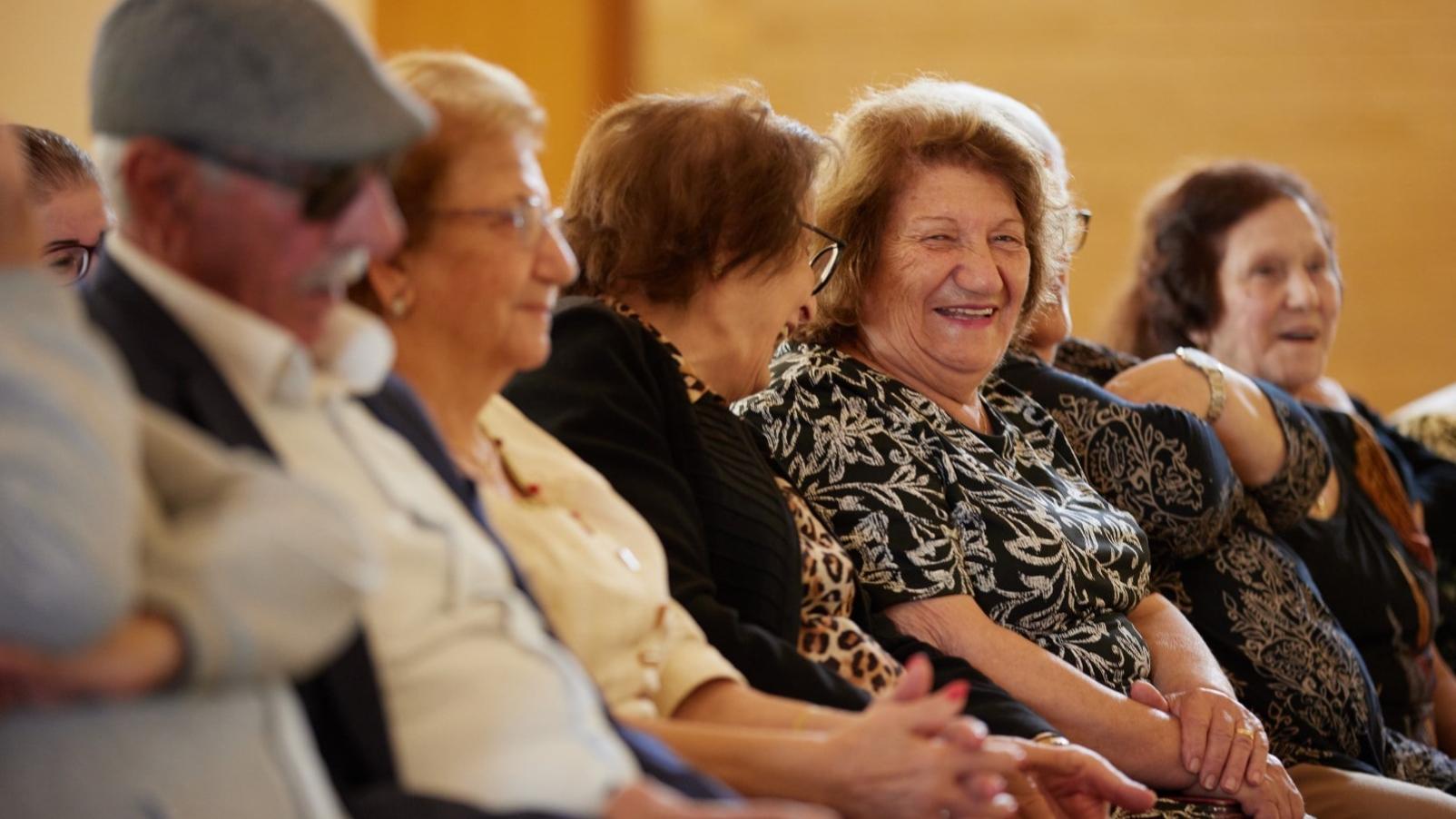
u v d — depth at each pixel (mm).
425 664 3334
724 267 5395
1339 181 14867
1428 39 14688
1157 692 5988
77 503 2461
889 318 6414
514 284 4094
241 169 3129
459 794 3307
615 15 14102
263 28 3107
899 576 5859
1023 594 6004
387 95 3186
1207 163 9648
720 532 5094
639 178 5371
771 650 4828
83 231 5922
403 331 4125
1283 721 7016
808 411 6125
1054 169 7605
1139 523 7000
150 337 3158
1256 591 7172
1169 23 14781
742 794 4066
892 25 14742
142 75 3131
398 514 3400
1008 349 7398
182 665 2656
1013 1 14758
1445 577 9547
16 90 10367
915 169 6414
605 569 4391
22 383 2494
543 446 4719
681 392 5227
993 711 5414
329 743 3188
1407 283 14938
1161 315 9445
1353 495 8195
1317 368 9164
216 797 2805
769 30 14680
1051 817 4953
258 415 3219
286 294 3289
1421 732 8078
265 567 2725
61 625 2434
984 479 6141
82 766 2730
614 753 3496
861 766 3996
